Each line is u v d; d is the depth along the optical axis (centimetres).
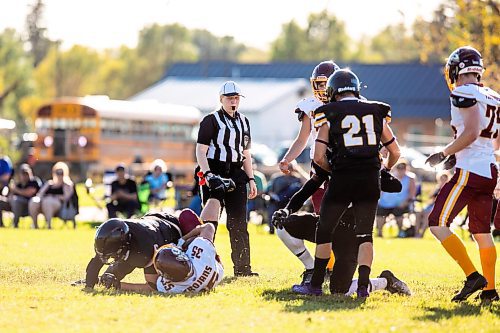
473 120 1850
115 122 10288
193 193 3903
